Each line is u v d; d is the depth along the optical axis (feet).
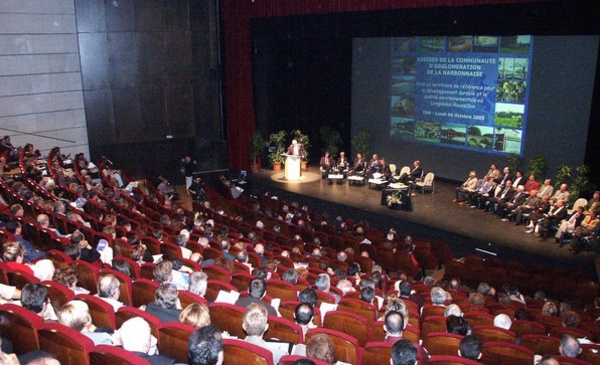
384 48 70.59
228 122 72.18
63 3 59.47
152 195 48.52
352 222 50.34
